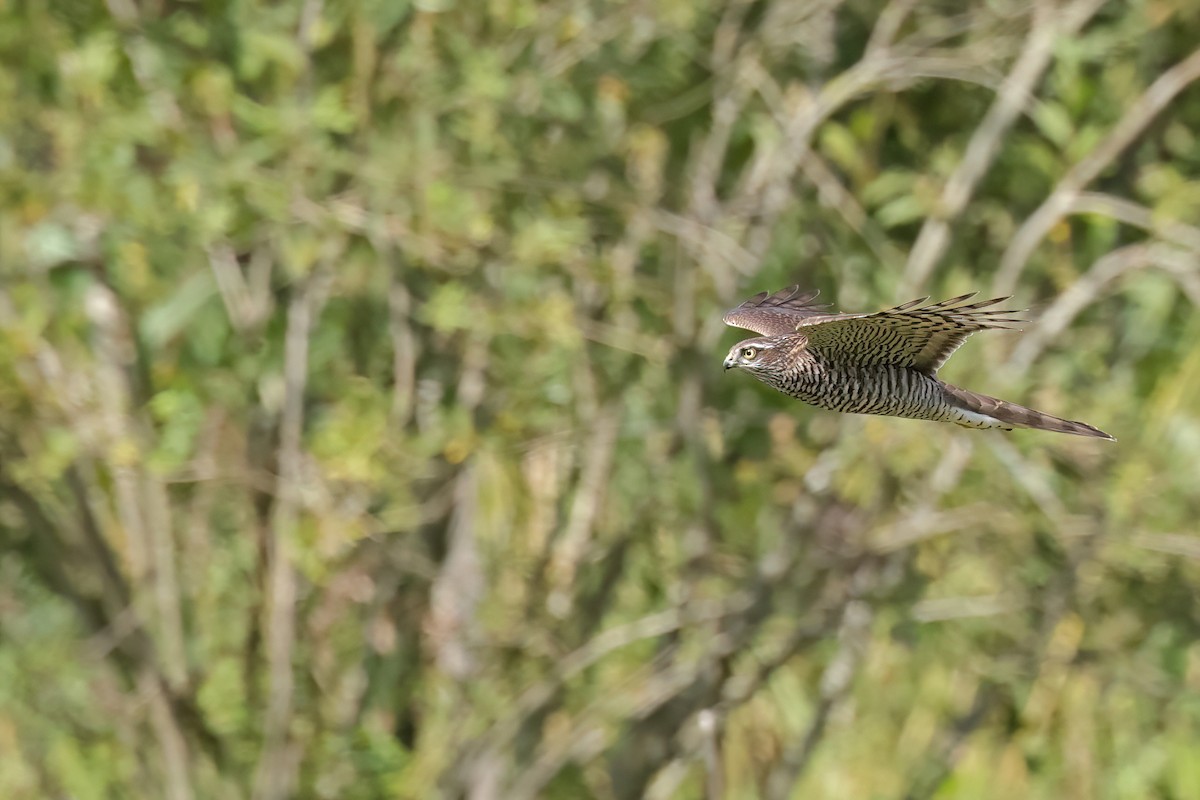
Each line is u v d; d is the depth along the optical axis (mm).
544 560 15023
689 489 14773
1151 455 13609
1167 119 14586
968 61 13992
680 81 14641
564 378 14469
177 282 14016
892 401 9758
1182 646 14492
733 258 13945
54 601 15992
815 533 14273
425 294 14570
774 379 9797
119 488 14773
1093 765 14992
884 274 13859
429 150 13695
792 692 15891
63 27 13719
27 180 13414
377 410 13594
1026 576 14383
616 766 15156
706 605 14445
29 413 13711
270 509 14828
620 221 14641
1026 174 14641
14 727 15719
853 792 15680
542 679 14789
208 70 13273
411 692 15602
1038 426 10141
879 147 15070
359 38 13719
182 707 15023
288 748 15023
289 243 13406
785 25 14266
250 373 14289
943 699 15391
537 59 14141
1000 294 13547
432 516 14805
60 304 13984
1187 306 14602
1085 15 13766
